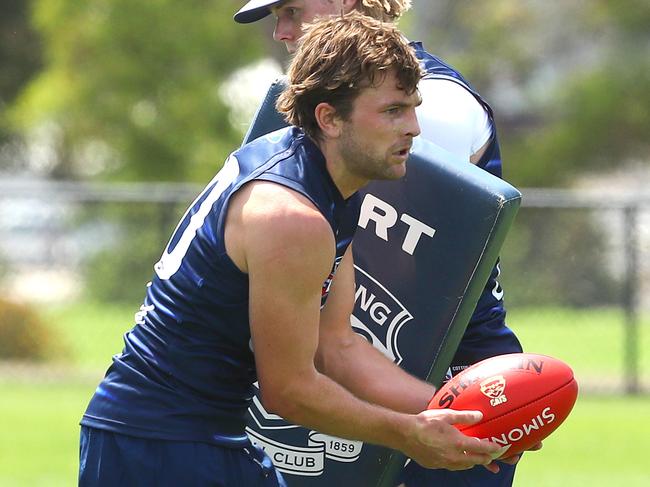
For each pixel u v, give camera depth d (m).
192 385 13.77
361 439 13.95
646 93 93.38
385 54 13.41
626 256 49.12
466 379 14.83
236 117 82.62
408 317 16.17
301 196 13.34
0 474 30.62
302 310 13.21
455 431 14.20
